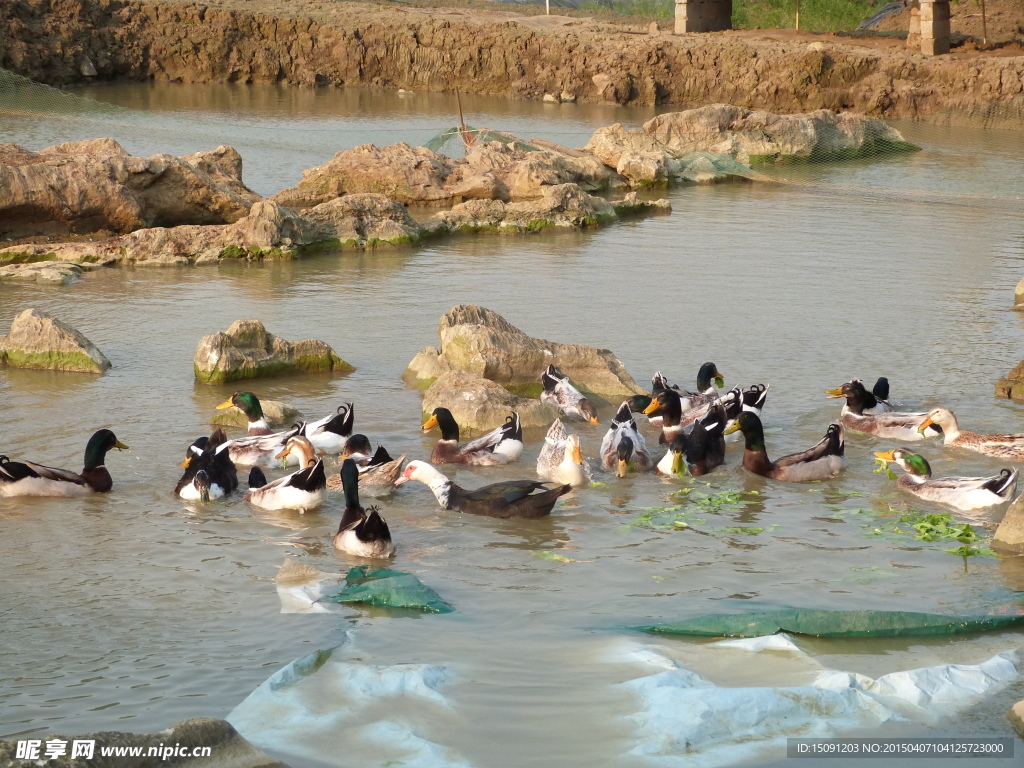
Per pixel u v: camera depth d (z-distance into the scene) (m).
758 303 23.69
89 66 72.81
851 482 14.18
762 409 16.95
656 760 7.32
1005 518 12.03
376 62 77.62
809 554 11.70
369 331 21.34
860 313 22.81
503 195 38.12
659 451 15.48
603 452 14.82
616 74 70.25
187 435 15.58
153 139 47.97
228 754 7.18
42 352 18.58
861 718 7.94
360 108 65.38
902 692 8.27
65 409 16.53
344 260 28.62
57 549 11.68
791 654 9.03
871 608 10.18
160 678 8.80
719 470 14.64
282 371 18.67
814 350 20.14
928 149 51.53
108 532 12.22
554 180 38.38
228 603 10.36
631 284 25.56
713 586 10.80
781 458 14.48
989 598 10.44
